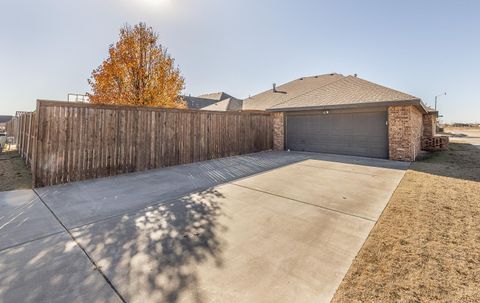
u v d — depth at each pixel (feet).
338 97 38.83
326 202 14.76
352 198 15.56
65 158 19.57
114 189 17.83
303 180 20.52
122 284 7.05
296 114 41.96
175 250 9.06
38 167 18.19
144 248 9.21
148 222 11.73
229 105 71.56
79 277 7.36
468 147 46.44
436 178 20.68
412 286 6.95
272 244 9.54
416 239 9.84
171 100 38.04
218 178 21.39
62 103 19.36
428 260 8.30
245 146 38.01
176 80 38.17
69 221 11.86
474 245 9.27
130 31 35.35
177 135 28.04
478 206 13.55
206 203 14.60
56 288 6.84
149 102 35.60
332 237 10.12
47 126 18.63
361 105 32.71
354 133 35.32
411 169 25.11
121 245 9.43
